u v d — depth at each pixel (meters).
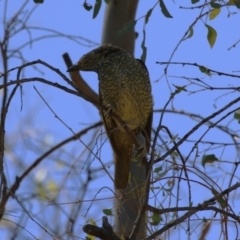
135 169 11.16
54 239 9.00
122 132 12.28
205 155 9.45
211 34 9.48
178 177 8.97
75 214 13.16
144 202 8.67
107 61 12.92
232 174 9.24
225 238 8.60
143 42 9.67
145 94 12.85
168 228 8.50
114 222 10.73
